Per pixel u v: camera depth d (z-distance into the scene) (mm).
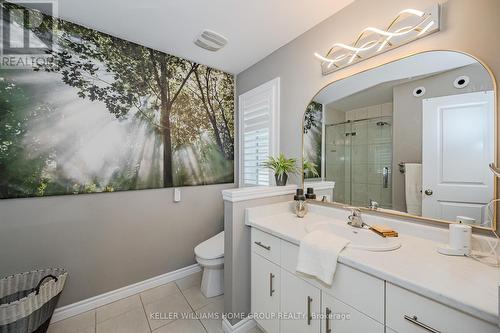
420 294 716
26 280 1458
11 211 1449
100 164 1756
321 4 1492
